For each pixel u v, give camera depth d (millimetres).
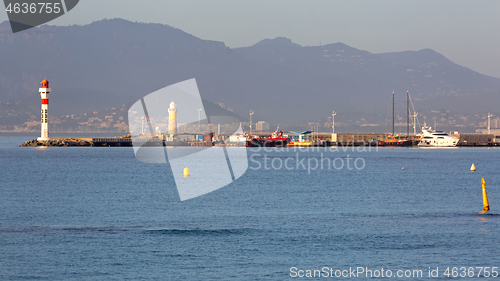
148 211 63219
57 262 38625
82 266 37656
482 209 65375
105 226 52750
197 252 41688
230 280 34750
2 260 39094
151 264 38281
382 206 68688
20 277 35156
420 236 47625
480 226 52438
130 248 42938
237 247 43500
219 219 57438
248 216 59594
